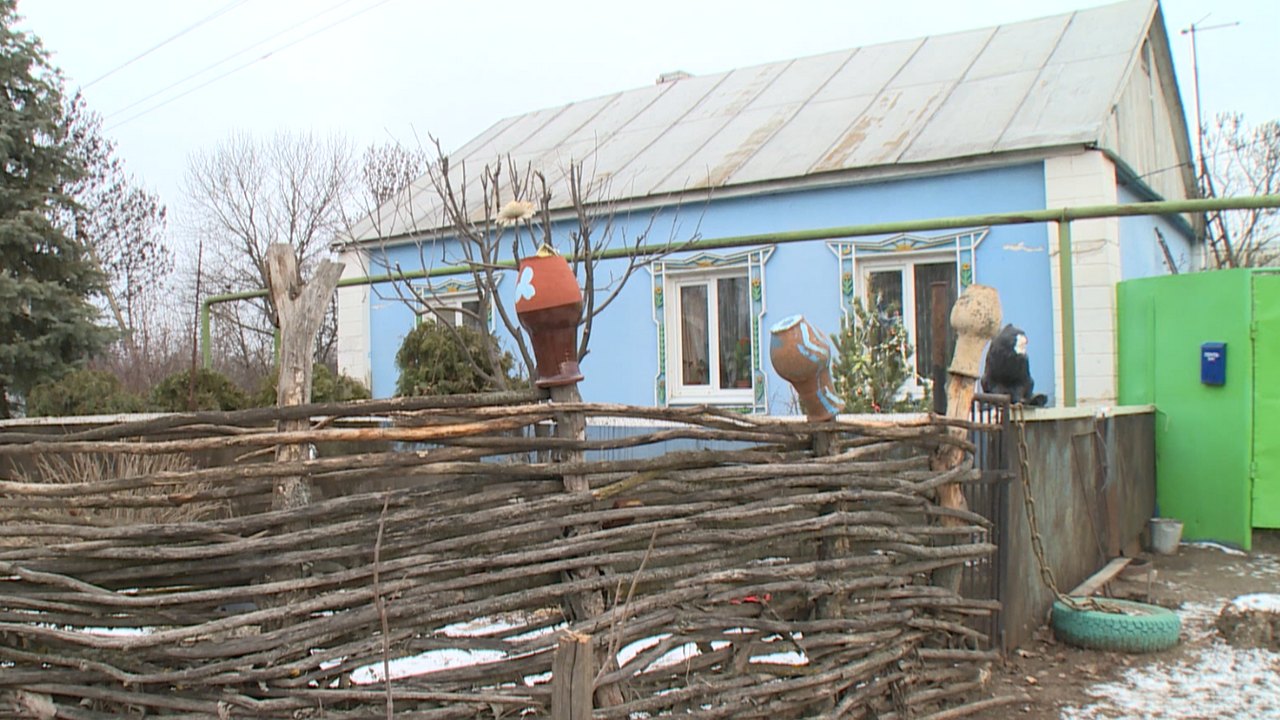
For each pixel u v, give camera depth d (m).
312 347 3.37
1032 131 9.30
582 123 14.45
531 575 3.22
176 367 20.52
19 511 3.21
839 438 3.98
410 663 3.61
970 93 10.71
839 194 10.20
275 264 3.38
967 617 4.55
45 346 14.91
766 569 3.60
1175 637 5.16
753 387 10.75
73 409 11.23
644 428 6.08
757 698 3.54
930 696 4.19
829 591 3.75
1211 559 7.39
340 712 3.06
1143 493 7.74
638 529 3.36
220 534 3.08
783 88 12.96
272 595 3.07
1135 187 10.40
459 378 9.44
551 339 3.41
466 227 7.20
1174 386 8.09
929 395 7.65
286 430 3.20
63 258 15.75
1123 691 4.58
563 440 3.31
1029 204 9.20
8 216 15.07
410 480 4.32
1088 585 6.05
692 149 11.91
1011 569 5.00
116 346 23.44
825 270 10.29
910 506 4.16
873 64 12.63
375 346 13.74
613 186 11.50
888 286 10.07
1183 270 13.60
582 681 2.56
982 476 4.58
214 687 3.06
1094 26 11.31
